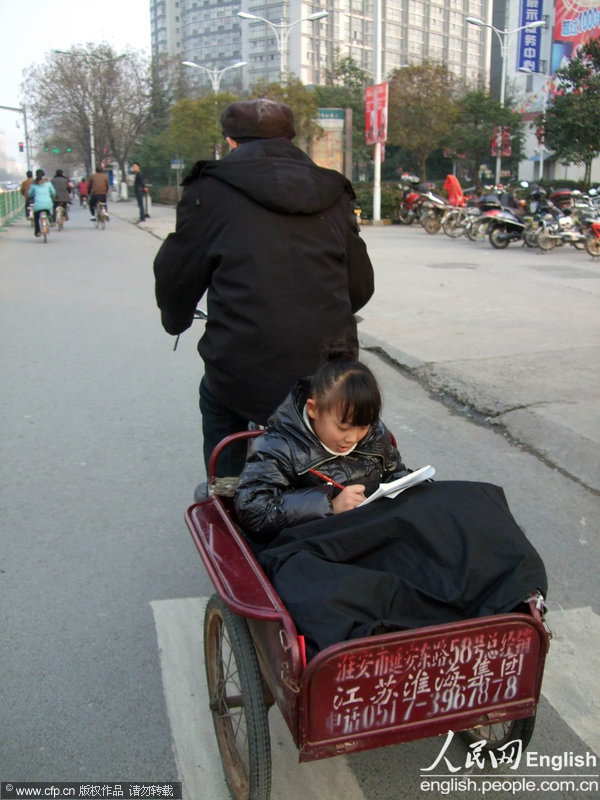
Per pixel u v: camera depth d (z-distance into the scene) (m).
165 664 3.17
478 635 2.09
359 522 2.37
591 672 3.17
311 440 2.61
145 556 4.00
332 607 2.08
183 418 6.09
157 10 149.50
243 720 2.59
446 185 22.75
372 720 2.08
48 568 3.87
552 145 28.83
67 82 50.03
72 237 20.83
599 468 5.00
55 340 8.62
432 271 13.43
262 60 122.00
